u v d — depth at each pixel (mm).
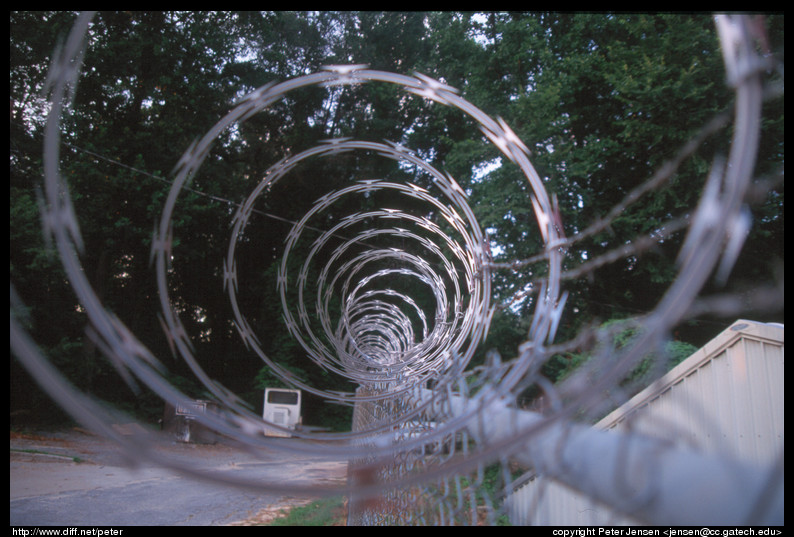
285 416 20547
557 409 628
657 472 557
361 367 3717
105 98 20562
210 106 22359
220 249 24594
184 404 871
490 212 15594
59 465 11586
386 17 25266
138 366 861
